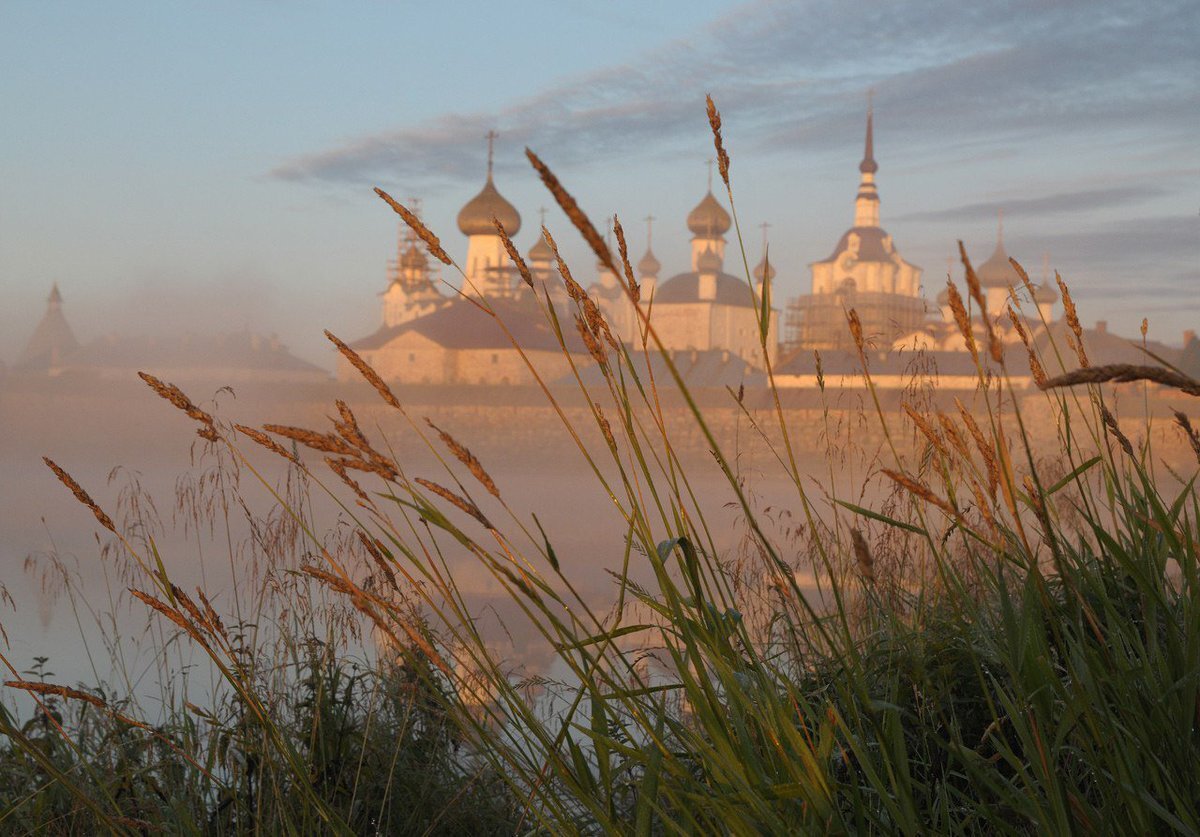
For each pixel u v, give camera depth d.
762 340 1.71
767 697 1.78
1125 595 2.20
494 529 1.71
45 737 3.50
